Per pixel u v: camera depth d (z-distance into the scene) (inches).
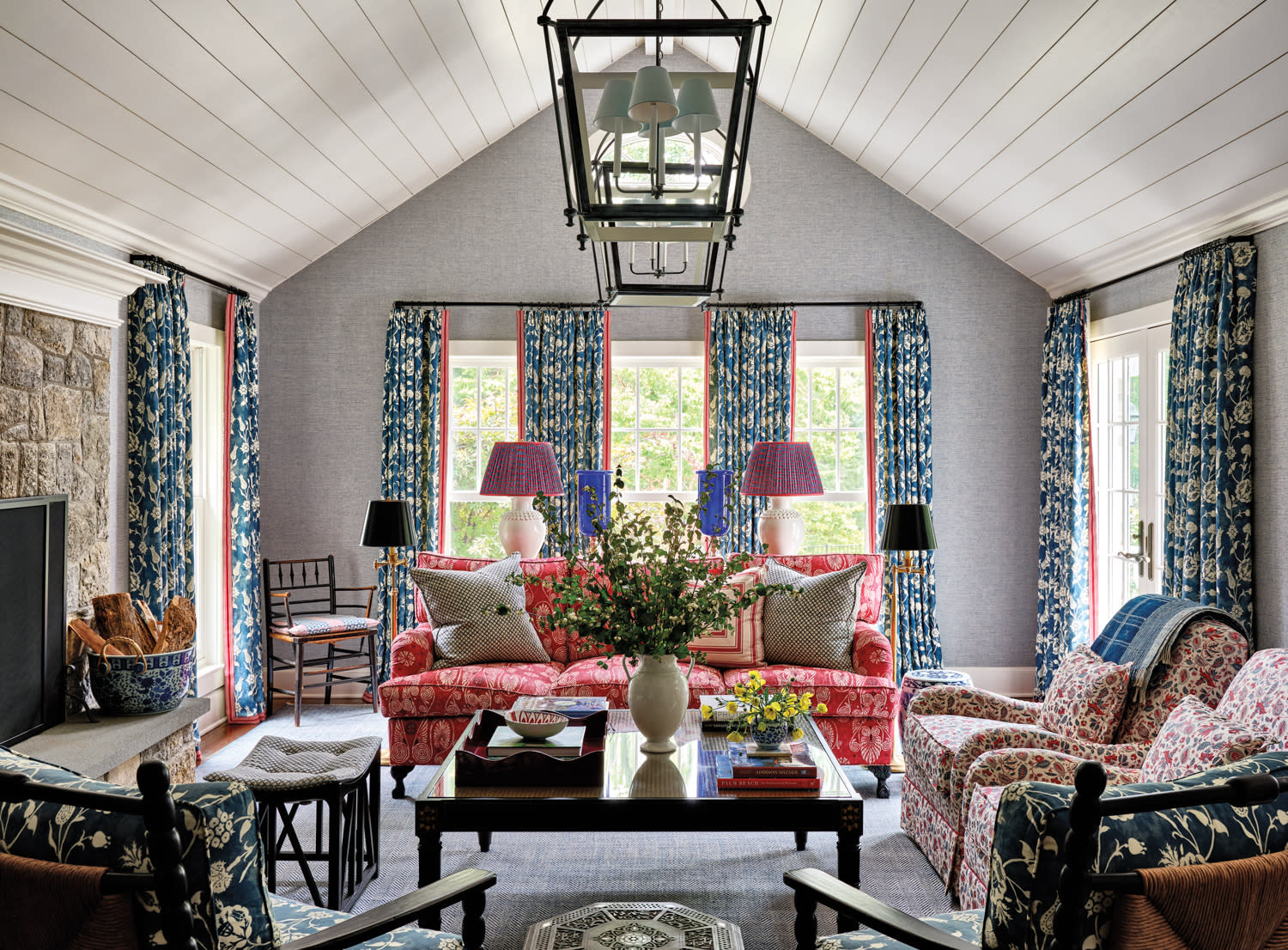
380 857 132.3
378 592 230.1
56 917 54.2
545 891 121.9
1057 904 52.3
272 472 231.8
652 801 101.0
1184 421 167.6
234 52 133.6
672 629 114.2
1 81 113.7
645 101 85.8
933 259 231.9
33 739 125.0
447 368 229.9
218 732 198.2
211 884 55.9
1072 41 137.3
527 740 113.0
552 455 201.8
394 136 189.9
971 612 233.0
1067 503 215.8
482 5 163.9
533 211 231.3
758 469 196.2
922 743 129.2
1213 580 157.5
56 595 132.8
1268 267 151.3
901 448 228.7
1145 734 117.6
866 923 68.4
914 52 164.7
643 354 231.9
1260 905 52.1
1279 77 121.6
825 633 168.6
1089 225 187.9
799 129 231.6
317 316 231.6
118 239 161.6
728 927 104.4
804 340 232.4
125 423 167.3
